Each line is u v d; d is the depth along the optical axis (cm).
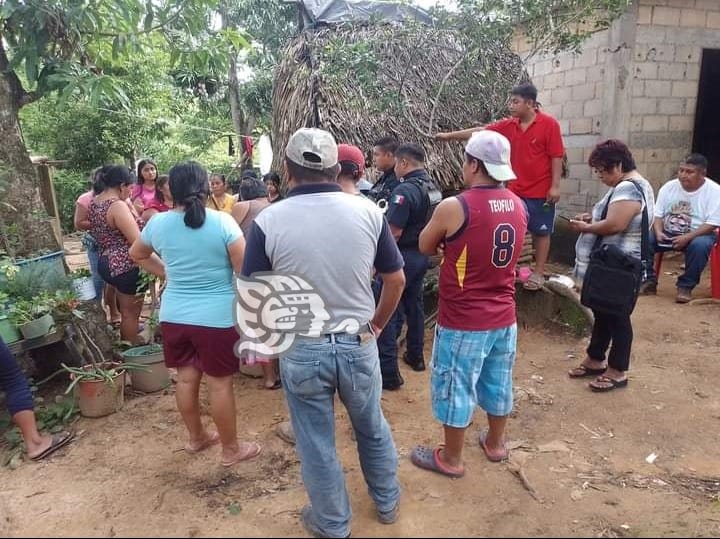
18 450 335
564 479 292
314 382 225
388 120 536
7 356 317
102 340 426
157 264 318
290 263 217
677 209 591
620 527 254
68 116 1292
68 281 402
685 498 275
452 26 570
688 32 727
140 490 290
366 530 253
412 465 306
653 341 479
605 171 369
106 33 455
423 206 390
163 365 408
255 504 276
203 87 1321
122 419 366
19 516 270
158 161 1432
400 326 433
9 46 443
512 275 281
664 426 344
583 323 484
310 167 219
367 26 606
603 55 723
